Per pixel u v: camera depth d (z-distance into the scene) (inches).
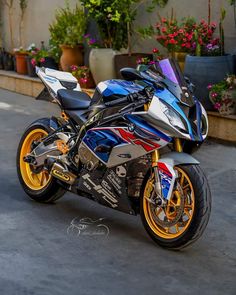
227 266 177.2
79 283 165.0
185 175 178.9
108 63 365.7
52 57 434.0
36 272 170.9
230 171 263.1
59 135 213.9
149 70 180.5
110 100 191.5
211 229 203.8
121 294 159.5
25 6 488.7
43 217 212.7
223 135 303.1
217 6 329.1
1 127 343.9
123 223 207.5
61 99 216.5
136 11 376.2
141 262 178.2
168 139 175.3
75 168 205.6
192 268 175.3
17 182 250.4
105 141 188.9
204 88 307.9
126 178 187.5
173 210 182.4
